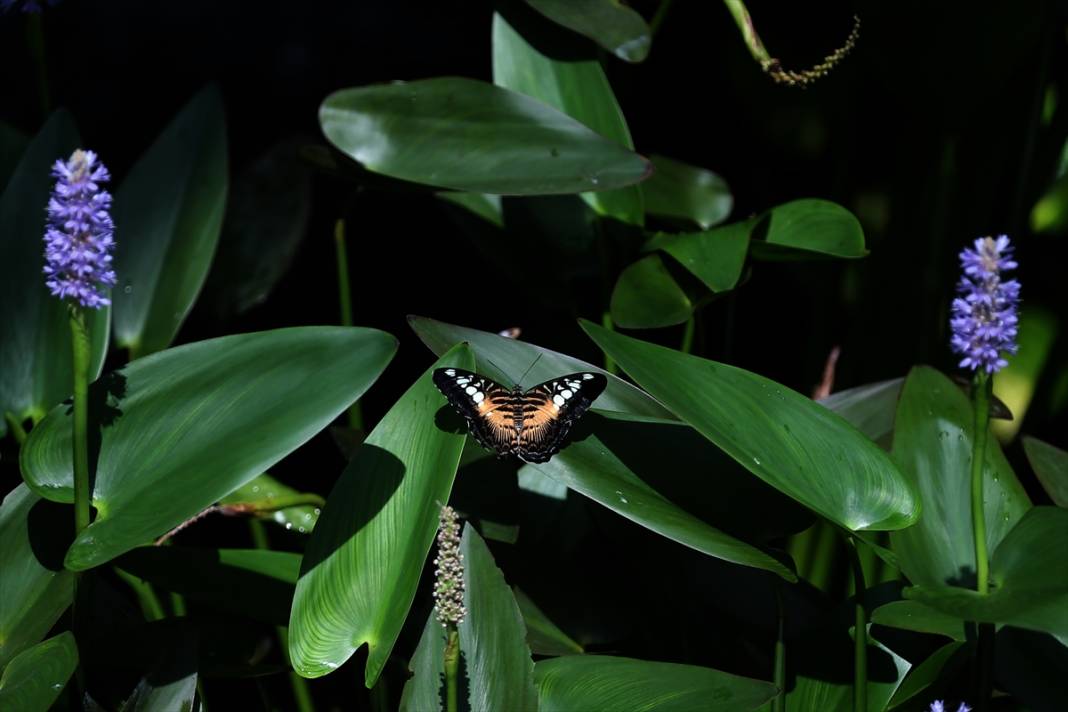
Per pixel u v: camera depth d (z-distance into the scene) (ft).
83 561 7.36
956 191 9.07
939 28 8.64
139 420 7.65
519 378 7.97
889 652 7.88
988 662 7.72
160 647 7.89
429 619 7.59
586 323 7.67
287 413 7.57
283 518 8.65
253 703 8.66
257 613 7.93
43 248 8.32
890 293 9.05
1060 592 7.32
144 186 8.87
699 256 8.32
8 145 9.01
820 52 9.45
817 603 8.23
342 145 8.59
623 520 8.20
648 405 8.01
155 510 7.45
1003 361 7.36
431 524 7.55
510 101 8.60
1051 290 9.03
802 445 7.60
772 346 10.44
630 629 8.14
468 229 9.02
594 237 8.93
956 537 7.75
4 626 7.72
